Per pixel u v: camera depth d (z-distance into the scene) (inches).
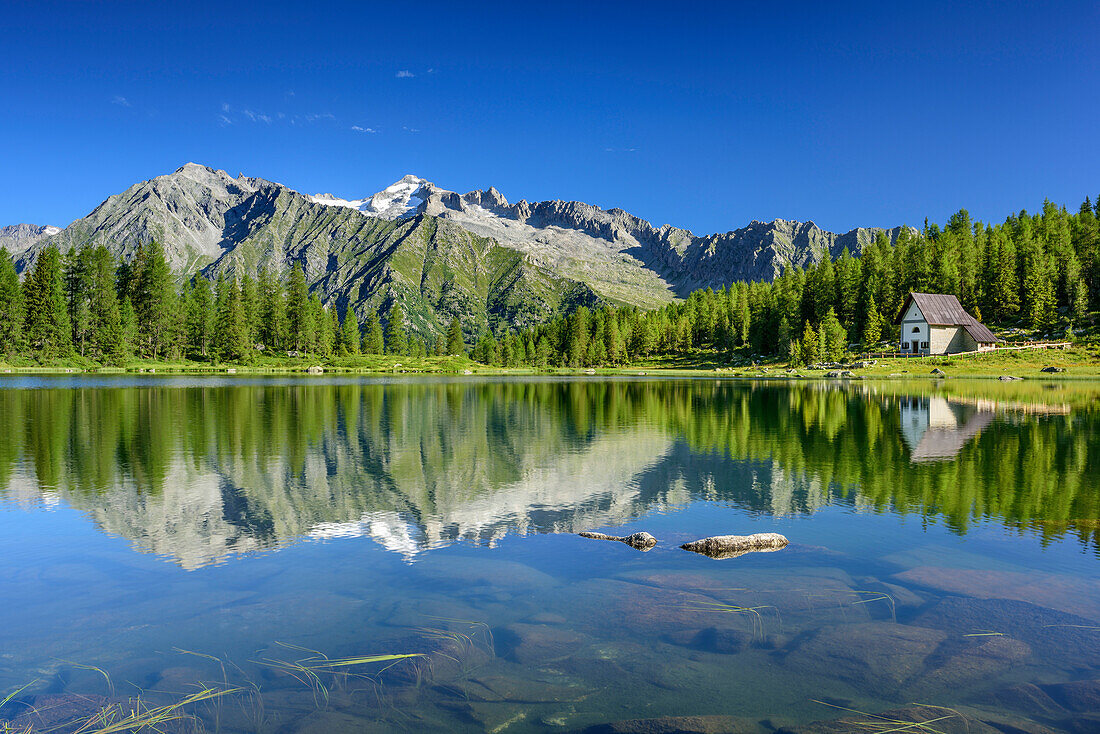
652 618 401.7
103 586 464.4
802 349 5226.4
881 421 1537.9
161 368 5027.1
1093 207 6466.5
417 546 569.0
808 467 957.2
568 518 673.6
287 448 1149.1
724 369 5831.7
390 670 335.3
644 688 315.6
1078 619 394.9
